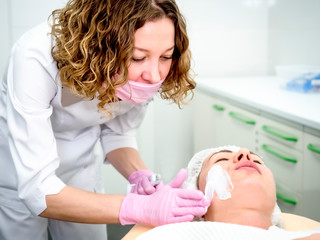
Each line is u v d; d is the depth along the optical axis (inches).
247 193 39.3
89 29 36.9
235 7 106.0
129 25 35.6
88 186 59.4
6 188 51.9
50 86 41.4
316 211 61.6
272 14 106.6
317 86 82.7
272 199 40.3
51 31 40.6
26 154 39.5
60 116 48.4
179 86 45.5
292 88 85.1
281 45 104.7
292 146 66.4
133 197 39.3
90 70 38.2
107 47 36.7
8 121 40.7
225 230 33.3
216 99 93.0
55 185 39.8
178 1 102.3
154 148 106.3
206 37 106.1
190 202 37.4
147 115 103.1
